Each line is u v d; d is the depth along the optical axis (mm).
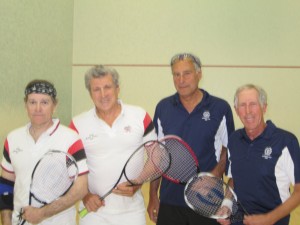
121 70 5695
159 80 5605
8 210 1750
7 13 4008
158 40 5551
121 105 1942
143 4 5559
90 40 5773
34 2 4648
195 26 5426
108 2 5672
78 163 1682
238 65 5379
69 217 1722
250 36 5320
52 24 5168
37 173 1646
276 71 5316
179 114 2211
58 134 1688
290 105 5336
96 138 1869
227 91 5422
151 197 2365
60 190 1672
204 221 2148
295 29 5234
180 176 2090
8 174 1745
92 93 1851
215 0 5348
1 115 3949
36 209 1587
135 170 1895
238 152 1842
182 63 2143
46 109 1647
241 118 1773
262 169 1738
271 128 1772
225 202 1798
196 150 2150
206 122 2164
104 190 1877
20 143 1692
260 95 1769
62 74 5555
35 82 1673
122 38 5664
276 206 1741
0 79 3906
